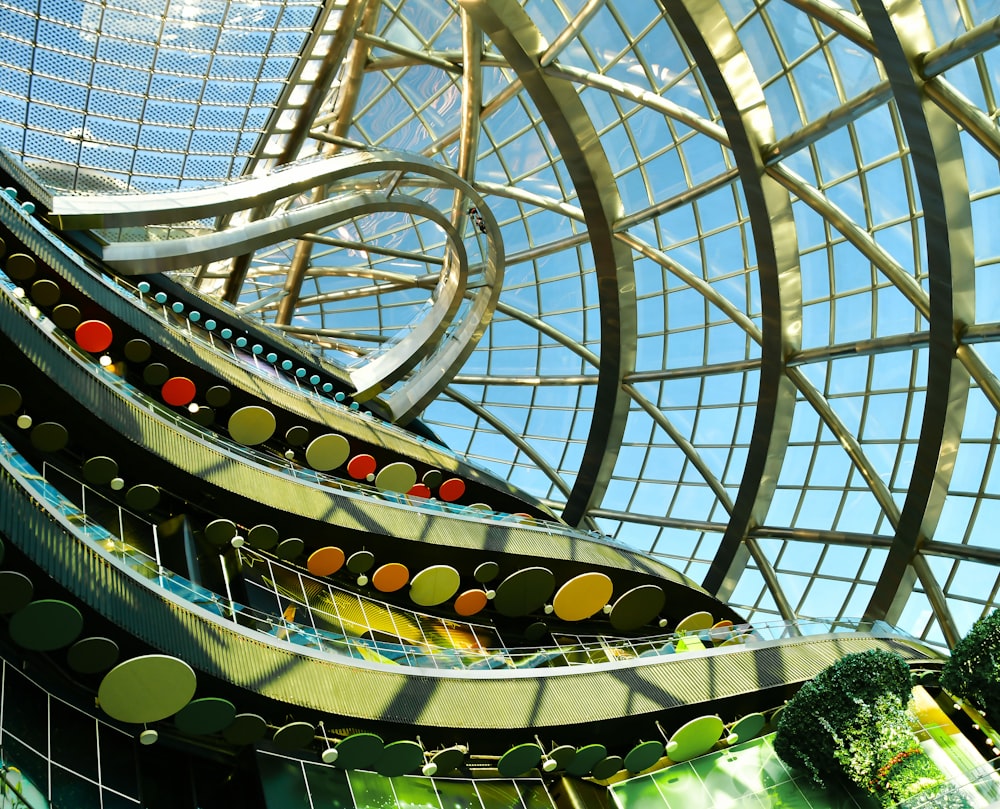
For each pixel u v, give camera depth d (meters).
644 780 17.81
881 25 15.45
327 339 35.94
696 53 19.36
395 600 22.56
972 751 17.33
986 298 22.27
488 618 24.19
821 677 17.62
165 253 24.11
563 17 24.38
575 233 31.52
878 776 16.39
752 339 27.45
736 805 17.45
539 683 18.44
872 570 27.25
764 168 21.03
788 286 23.88
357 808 15.52
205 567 18.33
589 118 24.05
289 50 23.69
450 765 16.19
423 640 22.00
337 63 24.42
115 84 23.44
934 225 18.34
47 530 13.00
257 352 27.81
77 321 20.30
